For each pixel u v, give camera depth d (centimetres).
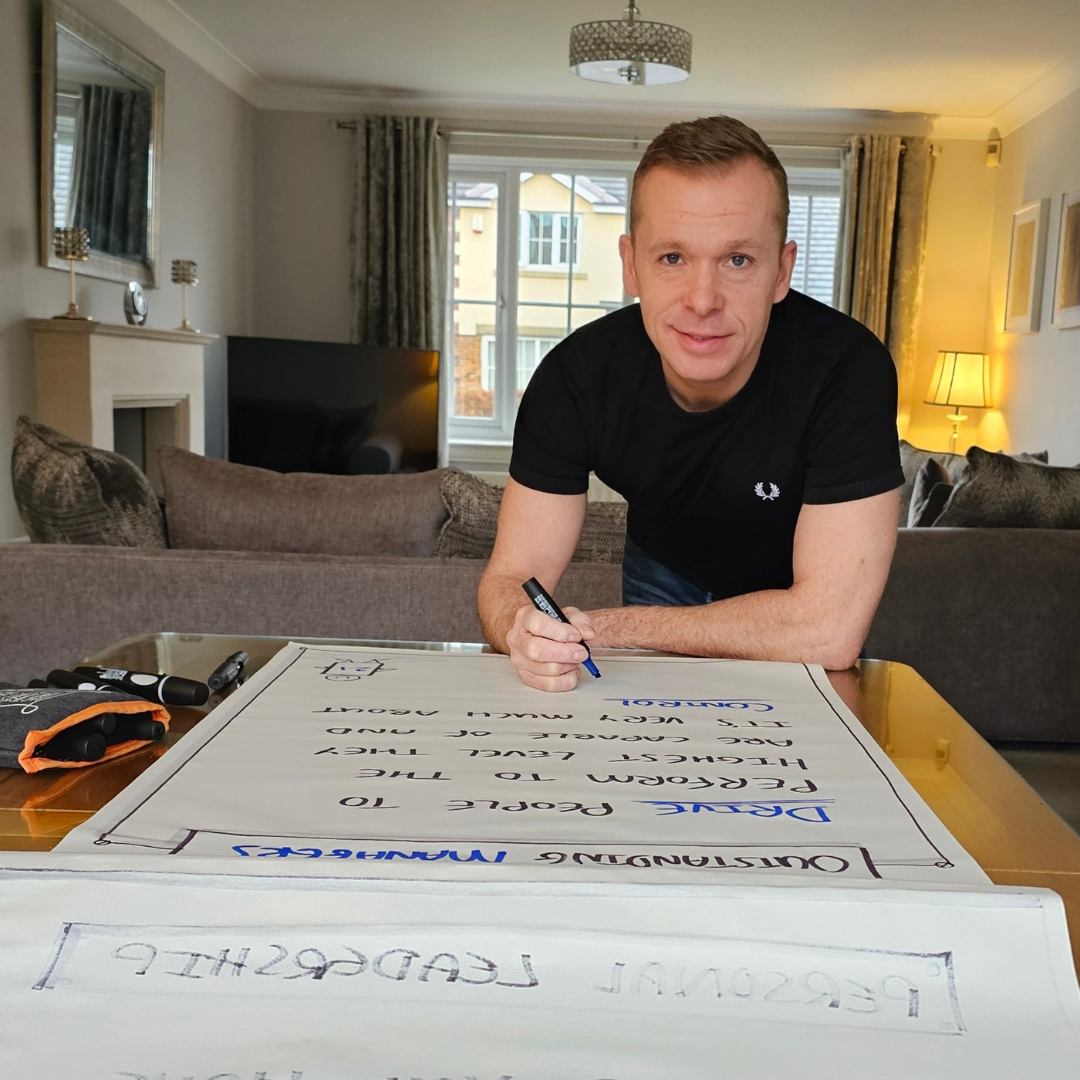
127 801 56
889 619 253
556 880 44
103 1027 36
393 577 200
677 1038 36
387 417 585
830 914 42
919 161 627
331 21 492
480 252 670
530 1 454
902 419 641
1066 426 522
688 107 623
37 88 391
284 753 64
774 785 60
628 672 86
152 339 457
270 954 40
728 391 117
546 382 129
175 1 473
